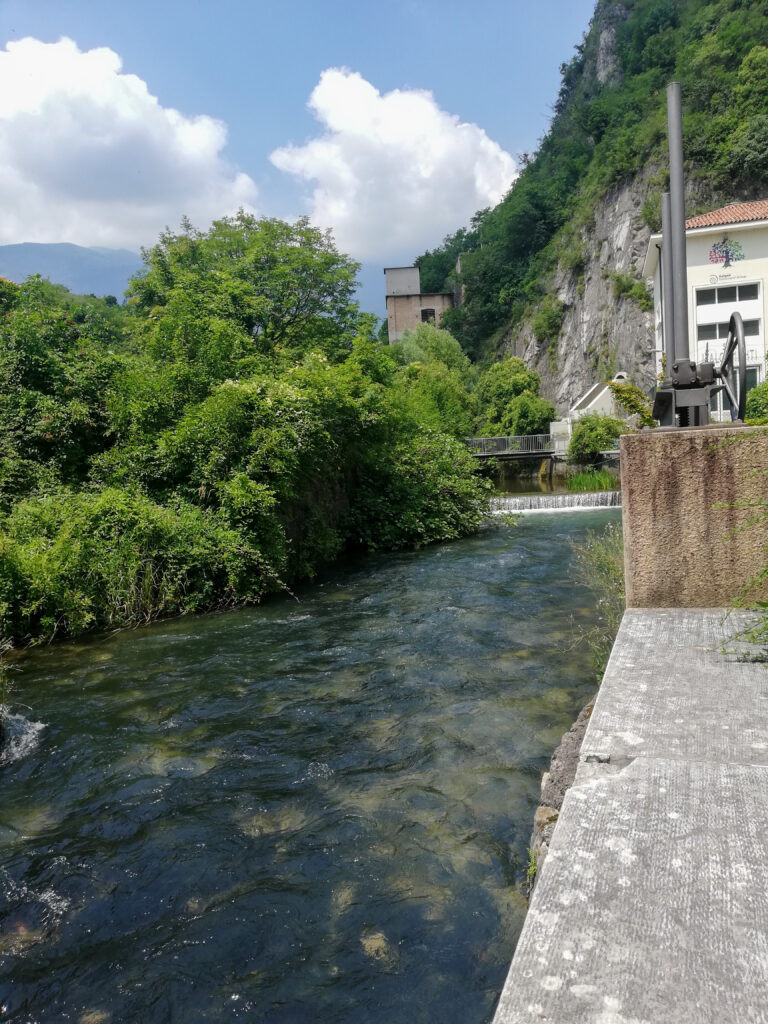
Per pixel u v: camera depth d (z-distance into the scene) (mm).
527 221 90500
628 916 1582
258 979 3590
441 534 20188
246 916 4070
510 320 89062
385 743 6316
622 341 62344
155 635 10602
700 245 34844
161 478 14258
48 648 10094
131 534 12000
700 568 4020
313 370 17922
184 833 4984
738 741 2426
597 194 71812
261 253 26922
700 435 3959
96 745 6543
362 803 5277
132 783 5770
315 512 16984
